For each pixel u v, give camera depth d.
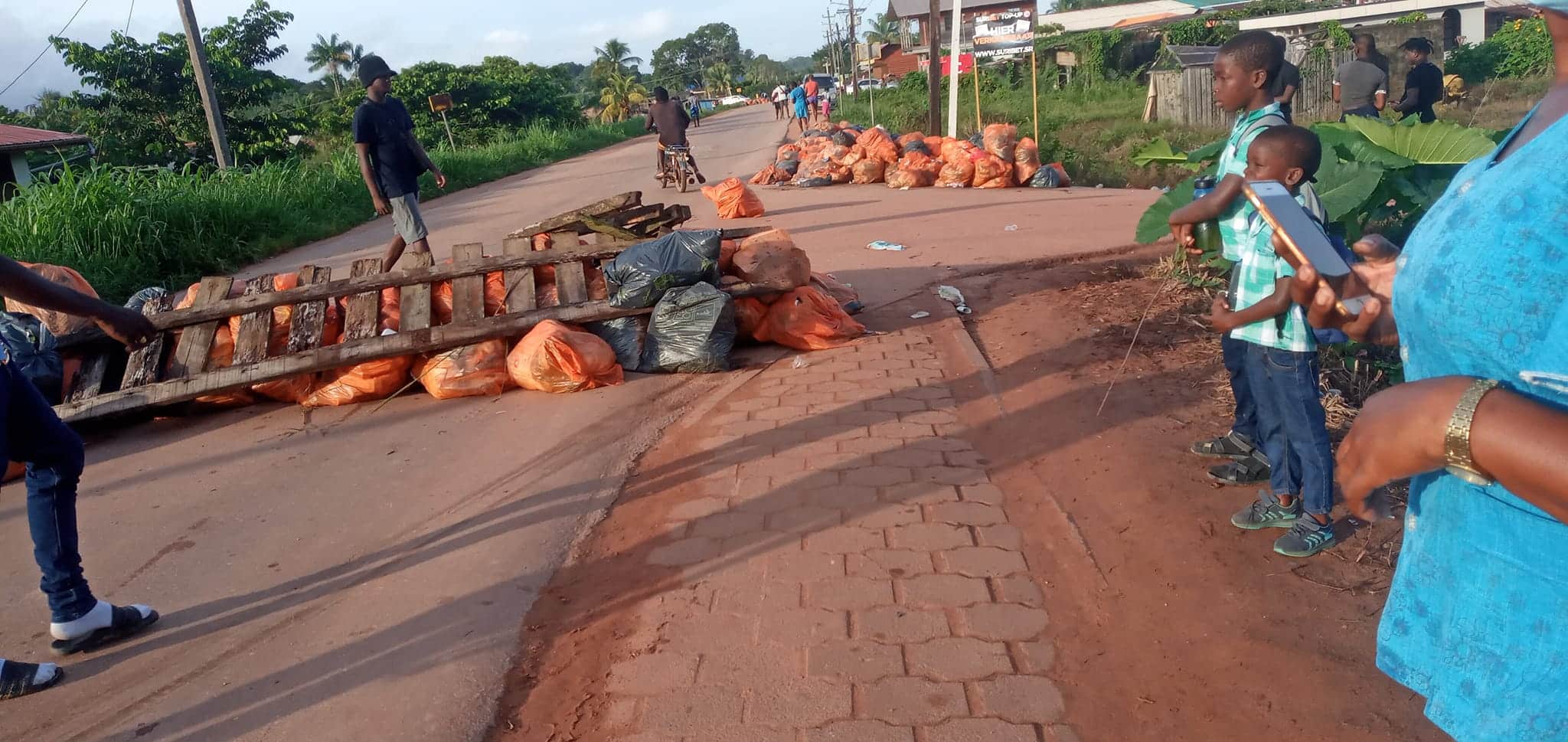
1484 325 1.23
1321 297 1.61
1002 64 36.25
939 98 18.28
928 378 5.45
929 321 6.57
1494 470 1.21
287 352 5.70
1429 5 28.14
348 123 30.84
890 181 14.53
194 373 5.63
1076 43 35.28
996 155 13.77
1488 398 1.21
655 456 4.72
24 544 4.31
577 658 3.17
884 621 3.20
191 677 3.23
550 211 15.45
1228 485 3.96
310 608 3.59
